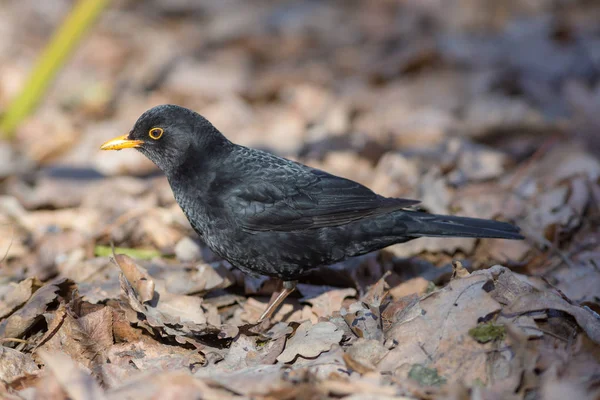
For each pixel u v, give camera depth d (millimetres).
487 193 11781
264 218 8875
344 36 22453
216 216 9031
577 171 12586
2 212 12062
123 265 8805
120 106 18188
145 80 19562
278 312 9398
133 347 7887
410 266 10266
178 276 9555
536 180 12266
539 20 21453
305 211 8883
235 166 9125
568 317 7625
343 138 15109
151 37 22391
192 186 9125
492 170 13133
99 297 8711
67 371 6746
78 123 17250
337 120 15945
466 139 14945
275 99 18531
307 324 8172
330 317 8430
